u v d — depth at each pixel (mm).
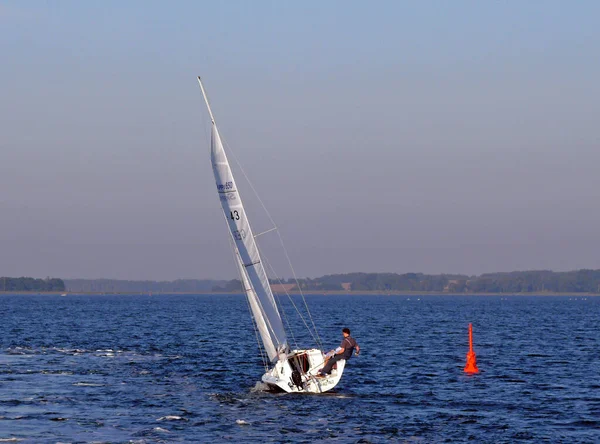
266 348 60062
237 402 54875
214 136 59250
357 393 59188
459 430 45625
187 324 170250
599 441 42781
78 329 146625
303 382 58906
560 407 53312
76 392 59406
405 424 47219
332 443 42281
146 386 63094
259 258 59625
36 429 45125
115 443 41656
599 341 116812
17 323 166250
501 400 56219
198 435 43906
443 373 72438
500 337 126250
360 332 141375
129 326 159750
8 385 63031
